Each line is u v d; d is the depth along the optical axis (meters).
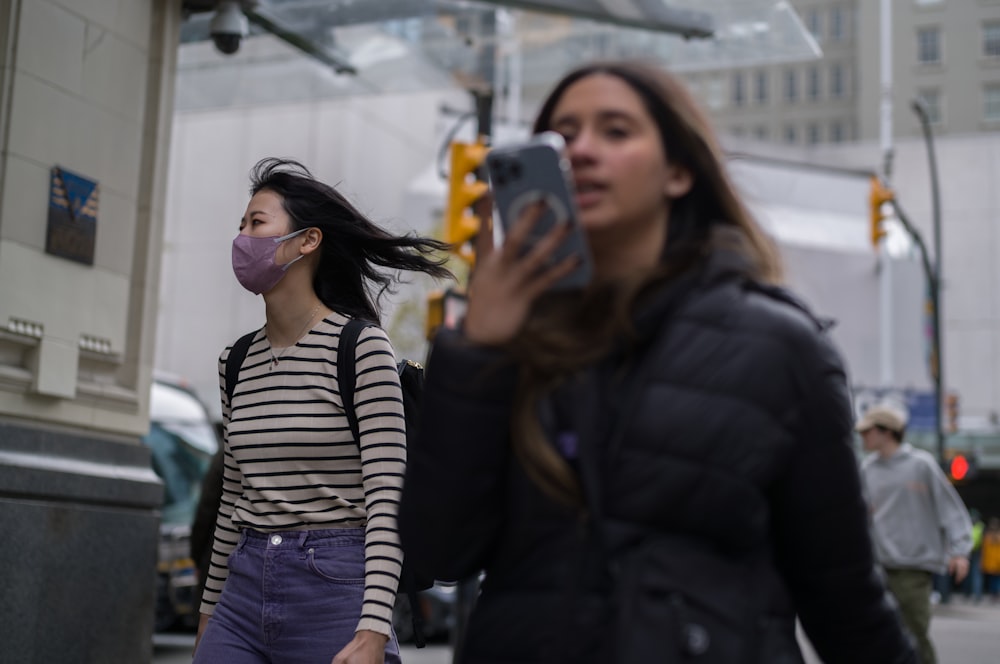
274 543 4.65
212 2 10.61
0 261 7.59
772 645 2.50
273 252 4.84
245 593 4.66
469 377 2.55
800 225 58.06
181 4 9.88
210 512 7.55
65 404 8.10
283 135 51.28
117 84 8.75
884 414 11.09
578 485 2.51
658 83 2.69
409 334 40.59
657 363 2.54
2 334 7.56
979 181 65.81
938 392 32.62
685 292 2.60
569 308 2.62
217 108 14.28
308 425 4.69
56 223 8.03
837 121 112.62
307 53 13.02
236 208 51.22
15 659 7.40
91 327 8.38
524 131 52.22
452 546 2.62
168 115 9.23
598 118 2.66
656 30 12.63
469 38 13.32
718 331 2.56
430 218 53.78
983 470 51.00
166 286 51.09
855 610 2.74
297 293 4.88
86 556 8.02
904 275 59.25
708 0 12.36
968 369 64.94
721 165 2.76
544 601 2.49
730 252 2.67
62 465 7.92
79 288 8.27
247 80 13.95
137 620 8.48
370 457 4.63
